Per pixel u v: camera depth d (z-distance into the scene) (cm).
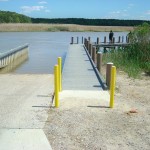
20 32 9825
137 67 1694
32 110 845
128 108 880
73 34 8481
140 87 1230
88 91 1040
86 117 788
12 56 2331
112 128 719
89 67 1617
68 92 1023
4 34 8262
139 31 1983
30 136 667
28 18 14638
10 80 1377
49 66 2244
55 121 756
